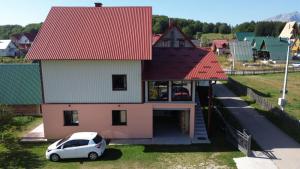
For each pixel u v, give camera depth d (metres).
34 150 24.27
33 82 34.28
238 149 23.39
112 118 25.61
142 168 20.64
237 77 59.75
